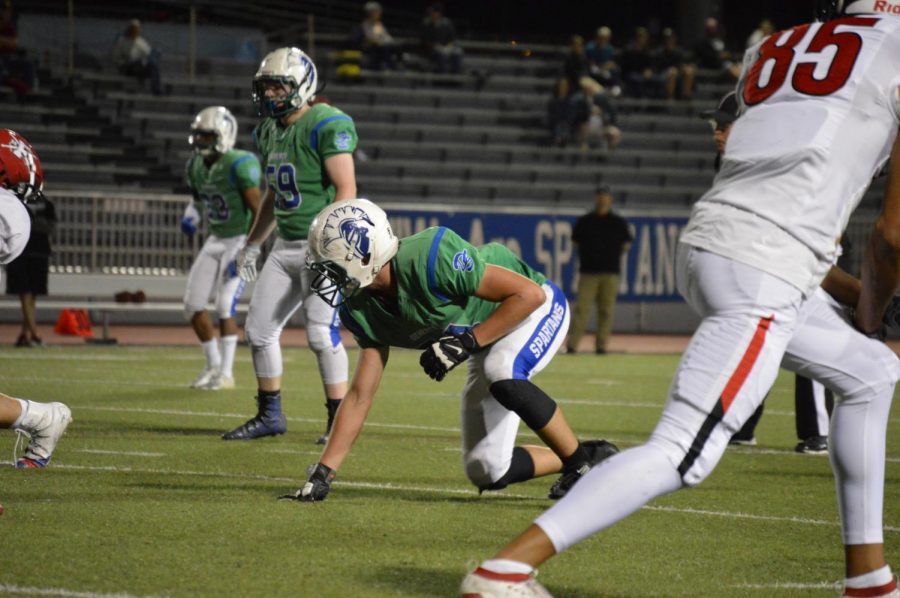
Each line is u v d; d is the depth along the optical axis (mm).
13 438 20156
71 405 25766
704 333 10031
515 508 15180
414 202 62281
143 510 14391
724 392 9758
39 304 44406
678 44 82062
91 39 67312
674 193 65438
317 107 20172
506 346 14617
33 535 12891
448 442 21547
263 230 21547
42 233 41312
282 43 72625
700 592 11211
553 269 52406
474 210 51531
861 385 10398
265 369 21234
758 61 10797
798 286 10023
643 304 55531
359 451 20188
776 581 11672
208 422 23531
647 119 70188
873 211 61281
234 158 28328
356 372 15289
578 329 46938
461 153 65625
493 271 13195
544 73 74875
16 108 59688
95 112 61625
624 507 9516
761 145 10281
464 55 77312
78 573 11328
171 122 62562
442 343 12555
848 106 10133
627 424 24984
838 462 10445
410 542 13031
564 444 15078
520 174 65188
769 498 16500
